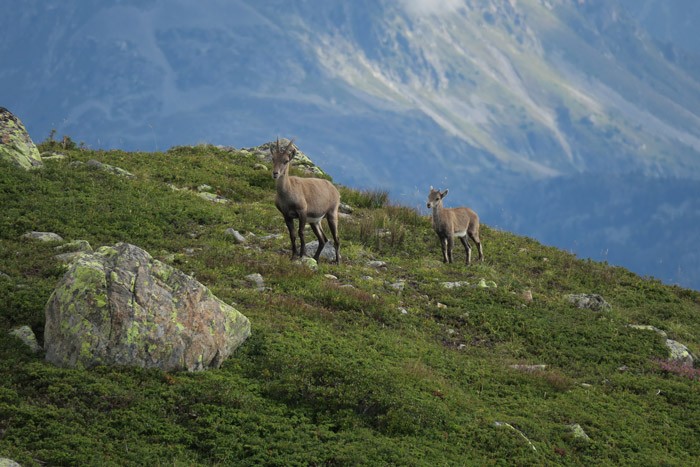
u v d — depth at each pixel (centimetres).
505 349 7356
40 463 4203
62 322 5128
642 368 7481
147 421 4741
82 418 4625
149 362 5194
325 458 4694
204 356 5412
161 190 9744
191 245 8150
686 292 10588
